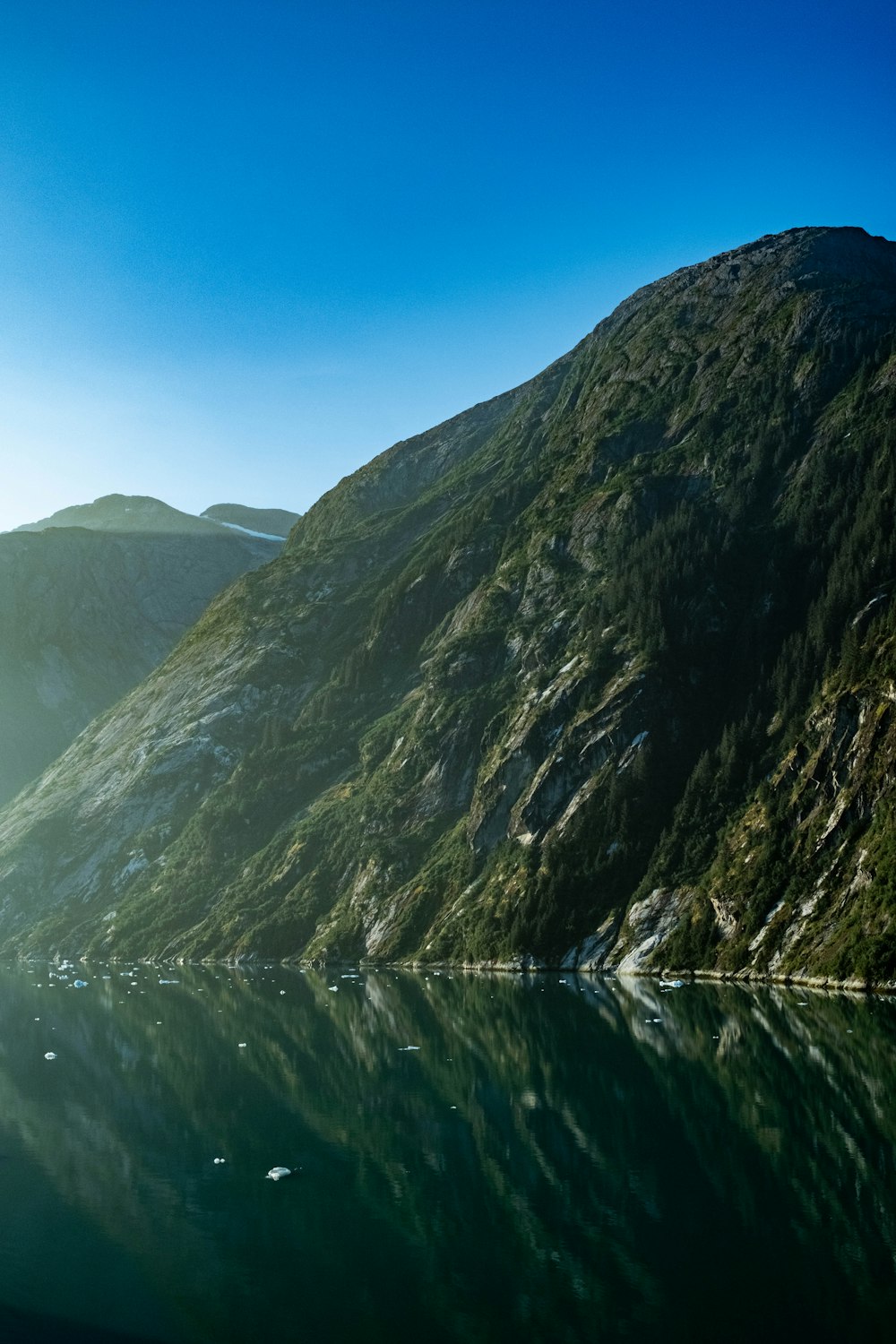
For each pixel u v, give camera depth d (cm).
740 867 12462
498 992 11781
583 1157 5444
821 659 14012
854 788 11850
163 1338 3675
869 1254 4091
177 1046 9338
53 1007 12381
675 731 14975
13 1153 5938
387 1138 5966
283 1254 4347
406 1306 3838
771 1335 3503
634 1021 9325
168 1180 5369
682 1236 4344
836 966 10412
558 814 15138
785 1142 5494
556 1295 3878
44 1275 4200
